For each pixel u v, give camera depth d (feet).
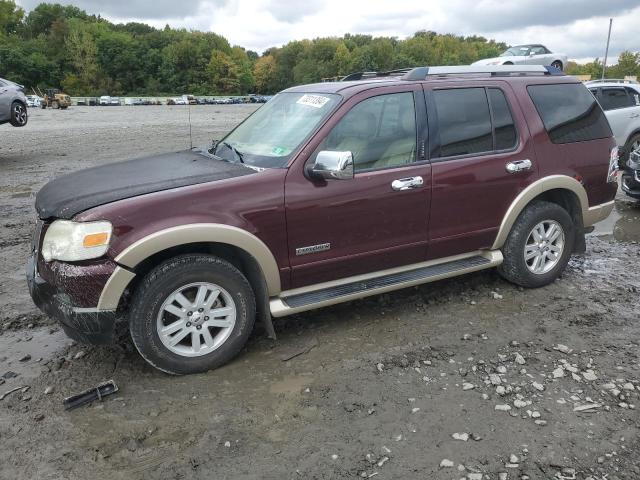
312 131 12.55
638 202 28.30
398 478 8.73
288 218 12.03
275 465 9.06
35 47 364.38
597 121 16.79
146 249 10.66
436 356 12.48
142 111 147.02
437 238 14.23
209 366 11.93
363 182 12.79
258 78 422.41
